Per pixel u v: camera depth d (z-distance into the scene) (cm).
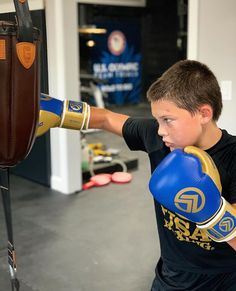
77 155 427
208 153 118
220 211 105
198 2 317
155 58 1060
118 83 1025
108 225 351
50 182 443
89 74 909
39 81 100
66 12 375
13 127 97
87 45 934
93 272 277
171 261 132
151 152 136
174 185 105
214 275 127
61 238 327
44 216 371
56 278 270
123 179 464
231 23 308
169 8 1009
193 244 125
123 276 272
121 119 149
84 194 428
